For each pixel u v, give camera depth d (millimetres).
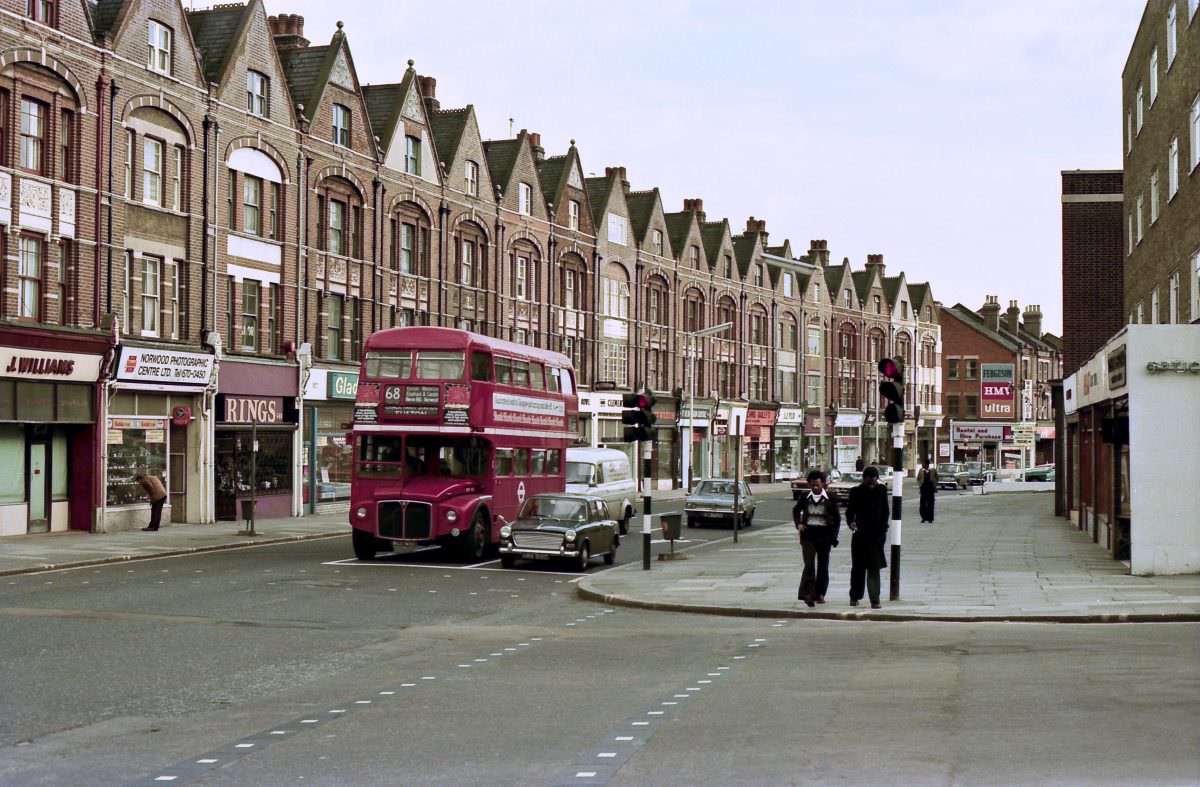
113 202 33406
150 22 35031
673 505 55562
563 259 61000
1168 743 8789
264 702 11273
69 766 8688
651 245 70000
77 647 14430
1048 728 9375
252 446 32969
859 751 8742
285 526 36719
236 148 38688
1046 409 120688
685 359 73750
